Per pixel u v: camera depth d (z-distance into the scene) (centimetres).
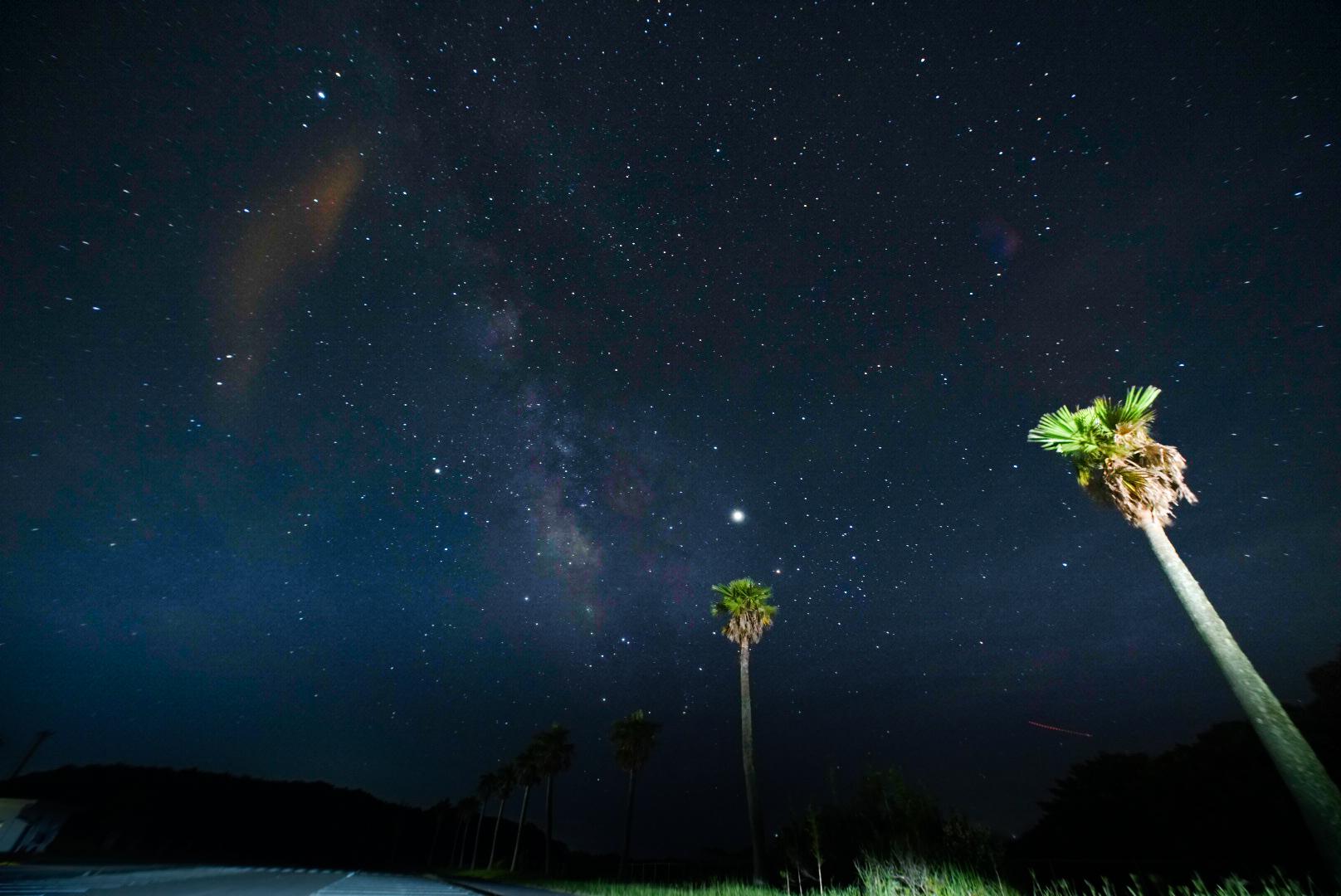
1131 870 1475
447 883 3656
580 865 5462
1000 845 1294
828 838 1645
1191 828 1609
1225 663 873
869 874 1305
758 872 2025
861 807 1505
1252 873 1337
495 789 6562
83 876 2012
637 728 3781
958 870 1220
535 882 3300
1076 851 1808
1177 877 1382
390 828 10144
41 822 3884
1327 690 1641
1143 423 1067
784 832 1727
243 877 2658
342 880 3098
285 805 8969
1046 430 1102
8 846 3644
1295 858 1351
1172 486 1024
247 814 8100
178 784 7919
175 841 5897
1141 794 1827
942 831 1309
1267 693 833
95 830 4503
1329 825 736
